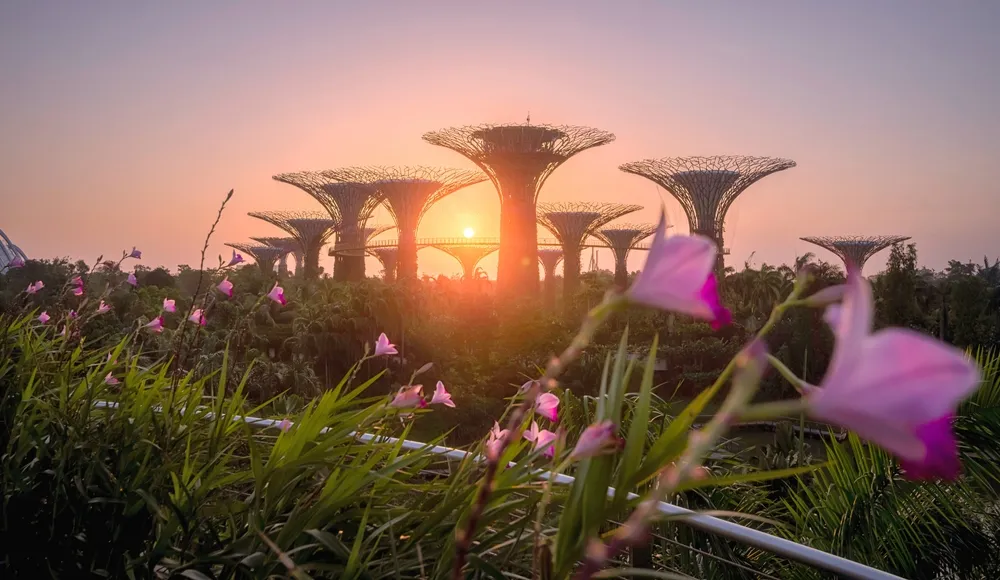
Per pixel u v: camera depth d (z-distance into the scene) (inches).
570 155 3152.1
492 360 2359.7
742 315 2320.4
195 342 88.7
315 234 4067.4
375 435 69.8
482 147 3122.5
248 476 65.1
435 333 2223.2
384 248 4301.2
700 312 25.0
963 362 18.3
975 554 149.5
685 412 33.5
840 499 153.6
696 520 69.9
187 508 61.1
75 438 66.8
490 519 53.2
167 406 72.4
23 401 72.1
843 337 20.7
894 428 19.0
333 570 52.9
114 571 58.4
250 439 62.7
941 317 2220.7
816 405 19.9
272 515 64.9
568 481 53.5
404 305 2114.9
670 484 22.5
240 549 57.6
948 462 19.0
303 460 59.8
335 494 58.6
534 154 3026.6
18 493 60.4
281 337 1888.5
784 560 144.1
